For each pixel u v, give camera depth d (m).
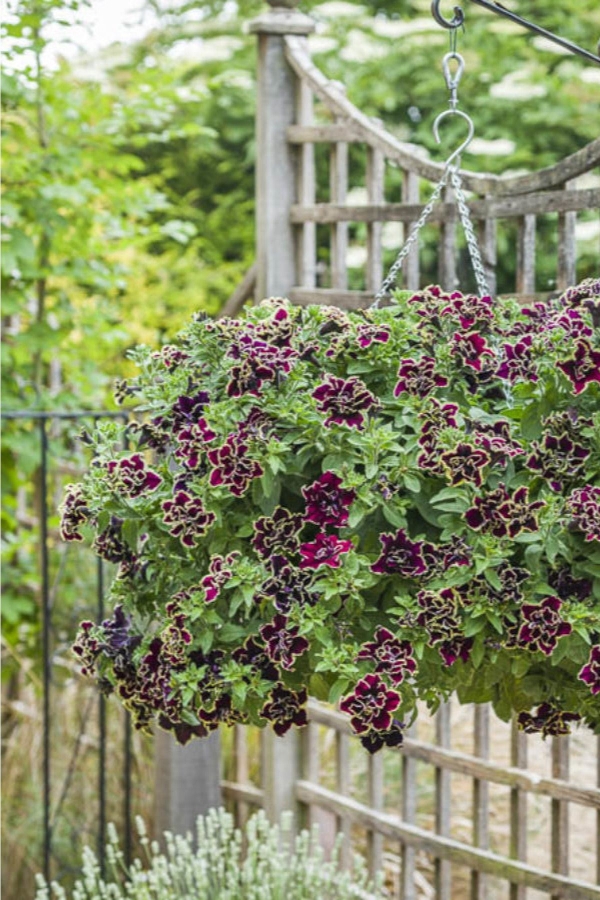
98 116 4.62
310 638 1.88
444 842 3.42
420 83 7.87
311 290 3.68
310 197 3.74
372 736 1.85
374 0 8.45
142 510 1.99
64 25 4.44
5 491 4.68
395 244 6.96
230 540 1.95
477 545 1.81
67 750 4.14
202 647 1.91
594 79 7.46
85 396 4.86
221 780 4.16
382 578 1.90
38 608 4.68
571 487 1.89
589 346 1.82
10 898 3.96
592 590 1.86
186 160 8.69
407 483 1.84
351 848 4.15
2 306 4.46
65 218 4.57
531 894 3.92
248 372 1.89
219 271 7.46
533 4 7.80
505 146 7.15
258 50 3.76
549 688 1.96
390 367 1.99
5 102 4.48
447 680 1.96
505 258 7.12
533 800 3.99
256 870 3.57
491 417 1.88
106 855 4.00
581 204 2.82
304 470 1.94
